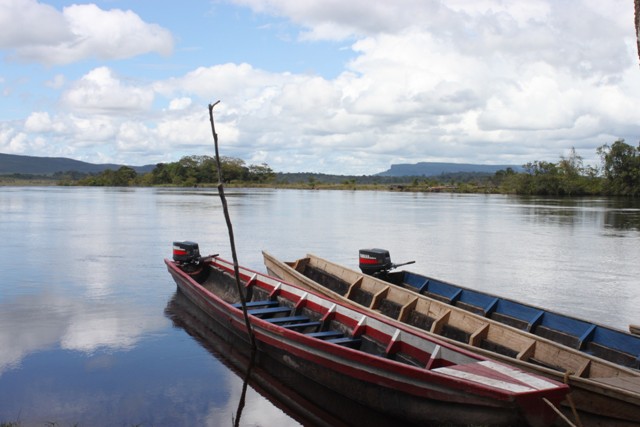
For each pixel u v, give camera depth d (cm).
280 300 1309
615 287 1872
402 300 1182
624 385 722
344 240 3009
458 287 1271
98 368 1041
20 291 1666
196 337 1231
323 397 941
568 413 749
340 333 1065
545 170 11081
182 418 848
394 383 801
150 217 4353
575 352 825
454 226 3912
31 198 7675
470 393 705
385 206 6412
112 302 1534
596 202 7894
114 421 830
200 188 13862
